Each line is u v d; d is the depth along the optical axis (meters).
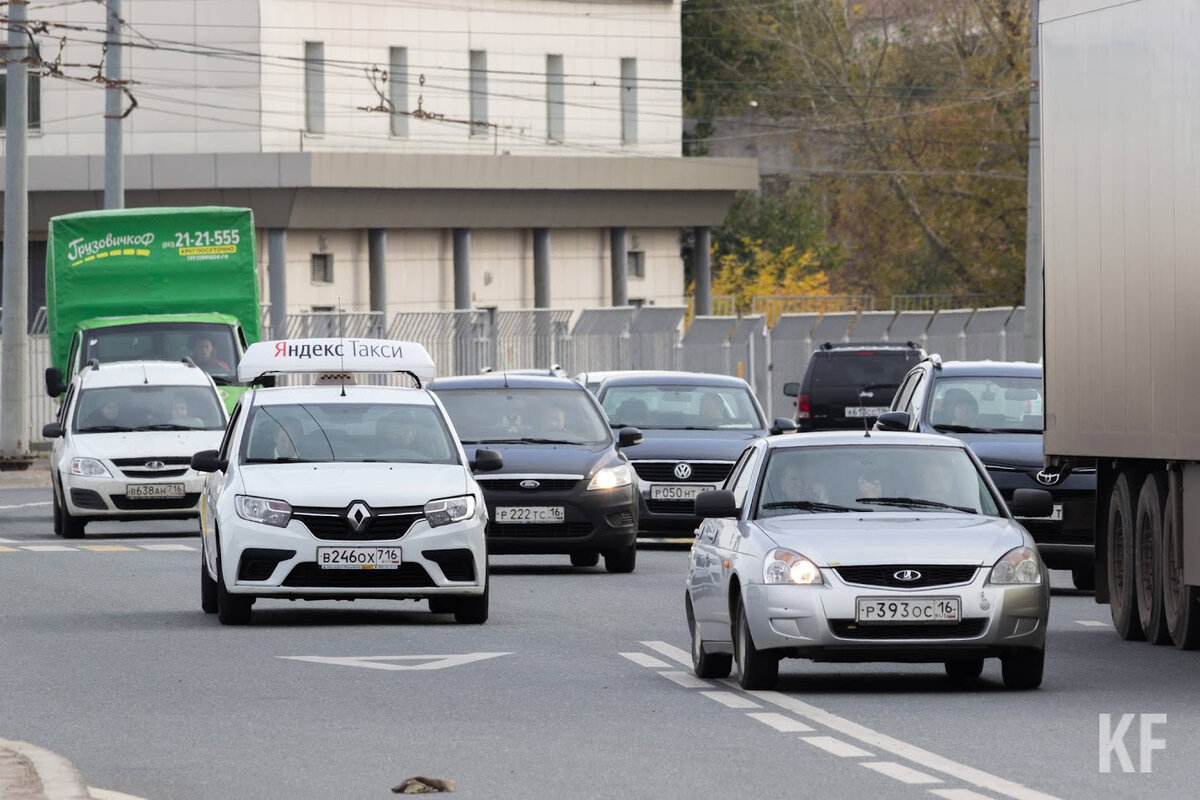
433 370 87.00
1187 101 49.44
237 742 37.22
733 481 49.91
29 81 170.75
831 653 42.56
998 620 42.66
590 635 54.22
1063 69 56.75
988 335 157.88
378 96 174.75
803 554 43.09
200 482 88.88
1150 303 51.59
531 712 40.81
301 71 170.00
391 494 55.62
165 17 168.00
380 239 176.25
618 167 190.00
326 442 59.03
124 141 169.12
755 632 43.09
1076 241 56.09
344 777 33.81
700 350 150.25
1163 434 50.91
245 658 49.16
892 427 71.19
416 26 177.62
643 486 82.69
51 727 38.91
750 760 35.25
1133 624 54.62
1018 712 40.72
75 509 87.94
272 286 168.62
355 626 56.38
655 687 44.53
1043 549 66.62
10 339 124.69
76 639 53.00
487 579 56.66
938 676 47.03
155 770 34.47
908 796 32.00
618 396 88.19
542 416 76.56
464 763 35.06
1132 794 32.03
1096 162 54.81
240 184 166.12
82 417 92.50
